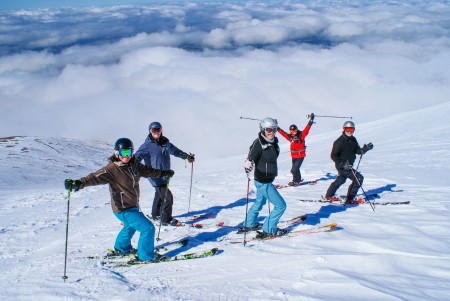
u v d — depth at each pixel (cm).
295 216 749
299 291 405
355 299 378
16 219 939
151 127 721
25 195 1381
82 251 595
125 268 517
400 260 480
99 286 441
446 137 1894
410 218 675
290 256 514
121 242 557
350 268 464
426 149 1633
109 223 782
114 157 517
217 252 556
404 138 2167
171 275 484
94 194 1373
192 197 1019
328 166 1530
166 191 674
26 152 6888
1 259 617
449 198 815
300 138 1104
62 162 6662
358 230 623
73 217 937
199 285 444
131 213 524
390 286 410
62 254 581
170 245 605
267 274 460
